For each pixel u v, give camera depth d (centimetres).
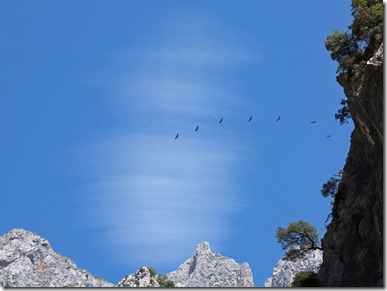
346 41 9444
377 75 8050
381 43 8856
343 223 9825
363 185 9631
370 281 8550
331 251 10206
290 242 12581
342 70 9125
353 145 10219
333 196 11962
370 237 8781
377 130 8275
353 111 8850
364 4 9525
